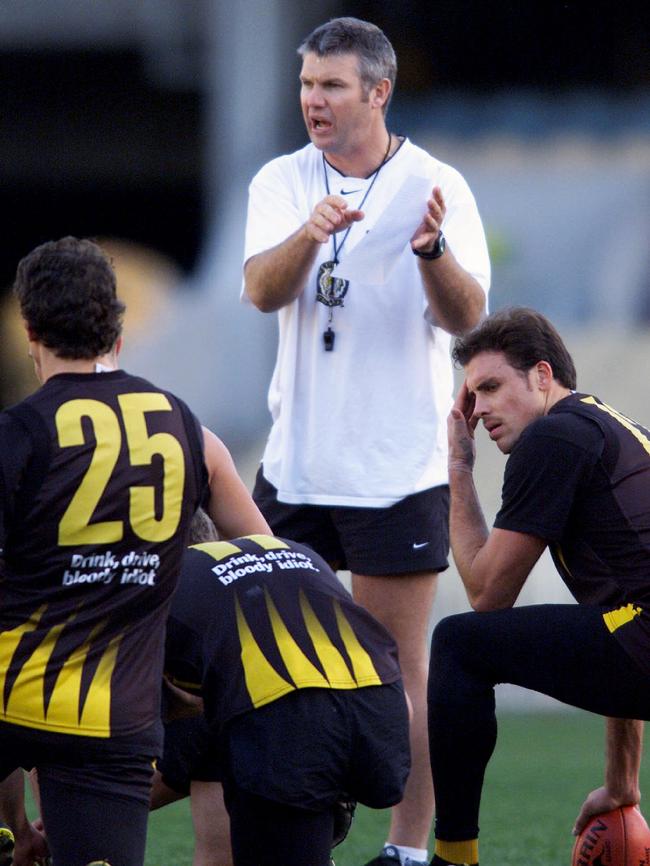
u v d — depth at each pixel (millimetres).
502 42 79875
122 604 11055
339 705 11617
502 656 13133
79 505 10883
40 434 10875
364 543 16281
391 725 11891
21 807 13586
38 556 10859
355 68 16078
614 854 14164
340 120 16172
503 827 19625
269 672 11539
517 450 13336
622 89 79000
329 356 16391
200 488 11648
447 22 79500
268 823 11570
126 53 89000
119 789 11039
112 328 11438
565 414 13406
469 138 73812
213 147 82312
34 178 98188
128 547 11047
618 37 79250
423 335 16453
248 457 55188
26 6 80812
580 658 12969
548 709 38781
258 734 11453
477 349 13883
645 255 65750
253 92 72875
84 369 11391
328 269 16328
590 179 68375
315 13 76250
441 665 13281
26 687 10812
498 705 39719
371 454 16281
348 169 16641
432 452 16406
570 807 21484
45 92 91812
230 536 12844
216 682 11695
